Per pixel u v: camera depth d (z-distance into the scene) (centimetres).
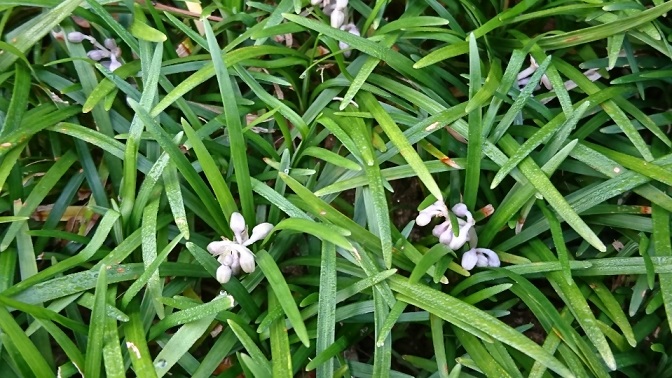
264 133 21
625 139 20
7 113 19
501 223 18
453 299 17
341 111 20
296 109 21
